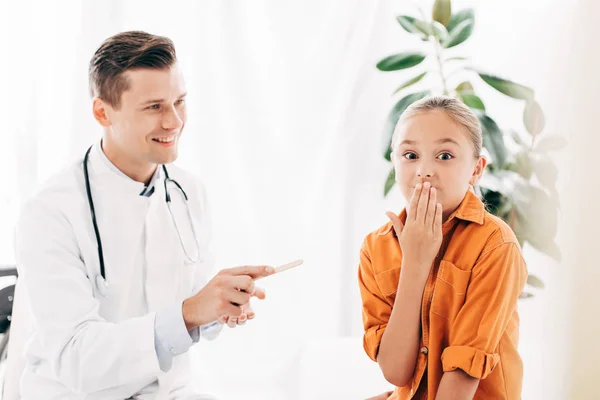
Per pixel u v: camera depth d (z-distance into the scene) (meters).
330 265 2.12
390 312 1.22
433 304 1.15
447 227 1.18
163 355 1.20
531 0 2.00
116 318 1.31
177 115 1.30
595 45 1.96
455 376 1.08
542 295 2.03
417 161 1.15
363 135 2.08
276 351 2.12
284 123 2.08
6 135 2.06
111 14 2.04
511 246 1.12
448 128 1.12
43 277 1.23
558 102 2.00
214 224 2.10
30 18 2.05
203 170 2.08
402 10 2.04
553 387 1.97
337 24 2.05
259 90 2.07
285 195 2.09
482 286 1.10
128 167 1.35
